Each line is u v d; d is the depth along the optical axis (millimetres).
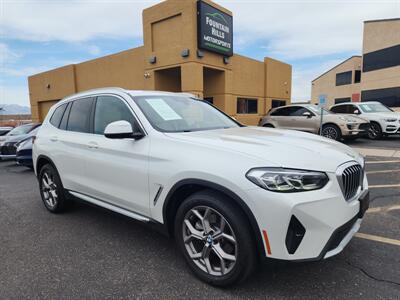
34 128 10961
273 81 20688
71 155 3828
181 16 13625
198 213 2518
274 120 13141
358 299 2293
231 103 16438
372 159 8297
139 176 2900
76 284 2580
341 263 2809
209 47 13938
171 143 2719
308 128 12023
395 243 3197
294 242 2113
